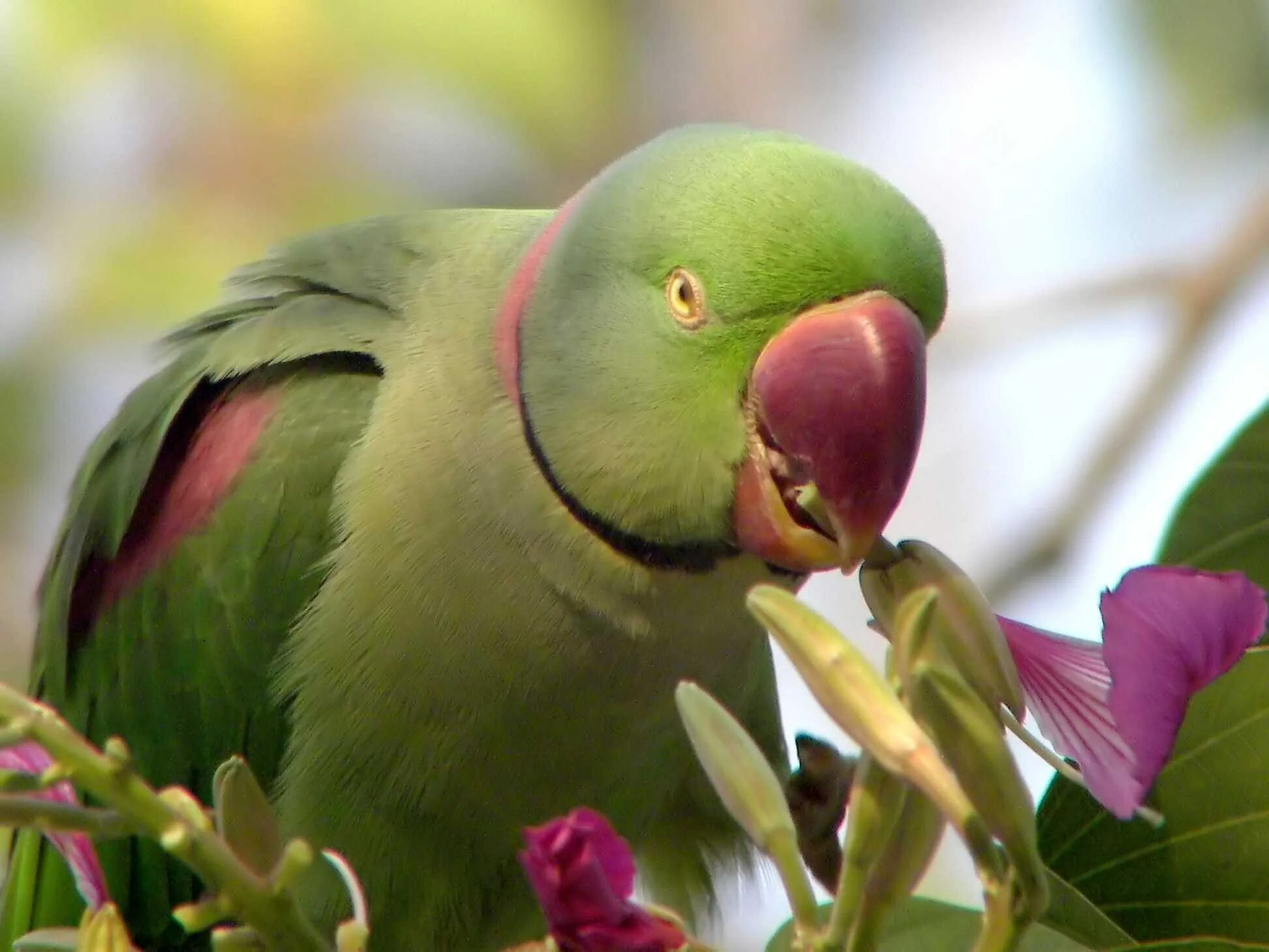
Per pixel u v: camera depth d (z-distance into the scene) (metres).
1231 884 1.62
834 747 1.70
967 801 1.56
